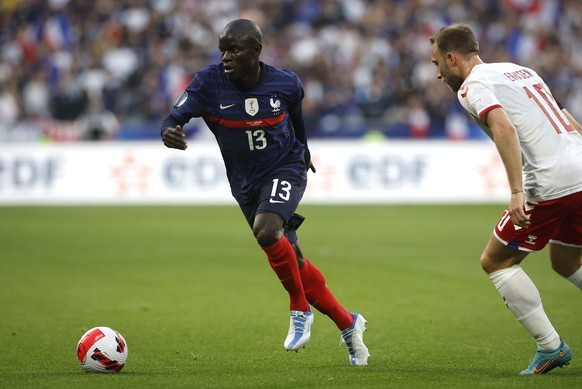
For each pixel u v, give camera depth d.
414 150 70.31
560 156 18.86
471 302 30.88
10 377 19.05
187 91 20.47
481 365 20.77
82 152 68.94
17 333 25.47
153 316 28.41
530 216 19.02
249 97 20.25
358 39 85.62
